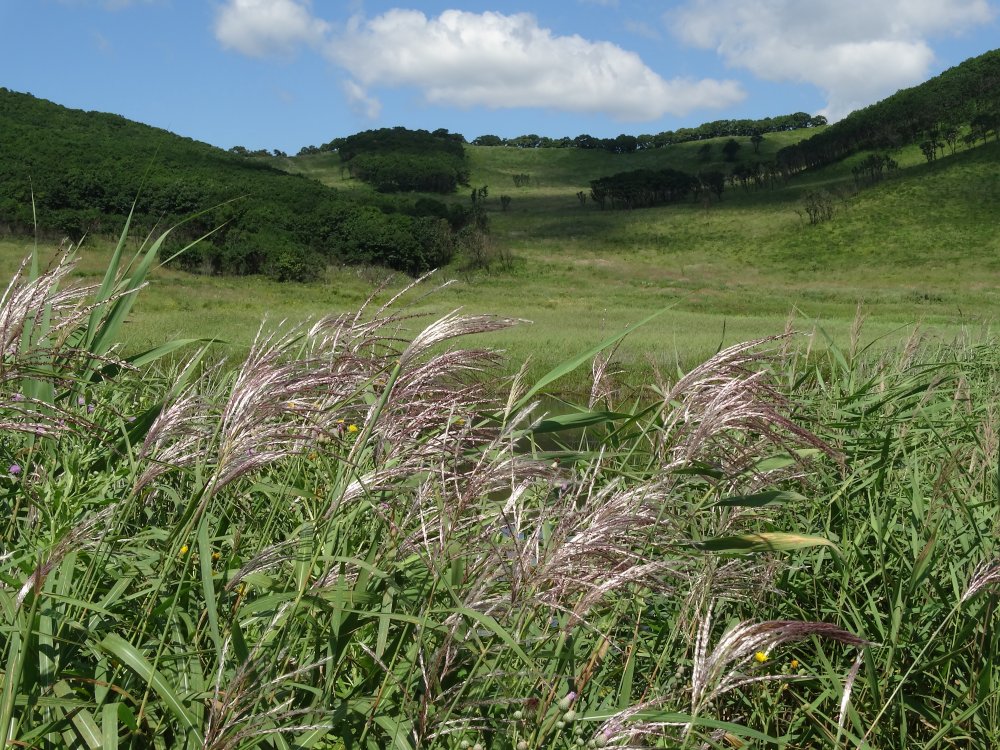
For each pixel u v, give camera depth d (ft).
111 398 12.23
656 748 6.48
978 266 308.60
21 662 5.71
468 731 7.69
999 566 8.95
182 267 181.98
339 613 6.93
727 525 9.86
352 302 162.40
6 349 7.66
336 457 7.17
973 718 10.04
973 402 18.08
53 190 208.44
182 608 8.18
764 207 460.96
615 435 10.97
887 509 12.98
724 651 6.44
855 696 10.69
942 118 548.72
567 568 6.76
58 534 7.14
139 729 6.79
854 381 17.16
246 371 7.08
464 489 7.31
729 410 7.88
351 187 641.40
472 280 260.21
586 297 214.69
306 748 6.79
